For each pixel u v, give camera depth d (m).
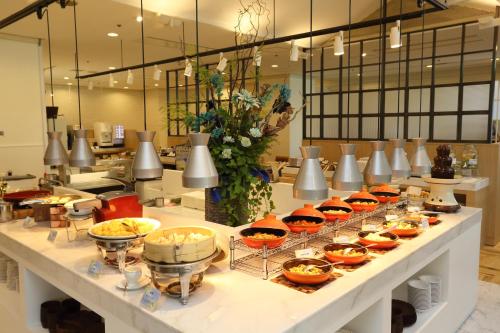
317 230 1.95
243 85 2.38
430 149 5.07
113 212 2.19
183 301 1.37
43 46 6.06
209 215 2.44
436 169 2.83
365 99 8.23
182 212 2.96
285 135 9.77
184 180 1.50
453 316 2.61
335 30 3.29
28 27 4.95
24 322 2.22
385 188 2.84
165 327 1.25
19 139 5.53
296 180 1.56
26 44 5.53
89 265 1.78
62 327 2.03
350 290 1.50
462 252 2.66
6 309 2.42
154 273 1.45
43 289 2.23
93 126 10.82
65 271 1.77
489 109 4.79
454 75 8.84
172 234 1.61
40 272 2.00
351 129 8.34
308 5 5.05
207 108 2.33
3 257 2.56
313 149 1.54
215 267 1.72
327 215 2.16
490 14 4.87
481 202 4.54
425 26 5.38
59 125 6.57
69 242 2.13
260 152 2.32
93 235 1.78
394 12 5.67
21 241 2.16
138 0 4.21
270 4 4.79
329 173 5.17
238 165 2.24
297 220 2.06
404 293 2.51
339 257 1.76
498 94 8.32
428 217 2.51
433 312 2.35
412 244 2.07
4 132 5.39
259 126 2.28
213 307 1.35
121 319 1.45
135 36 5.51
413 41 5.98
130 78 5.68
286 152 9.78
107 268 1.75
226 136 2.22
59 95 10.65
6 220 2.60
